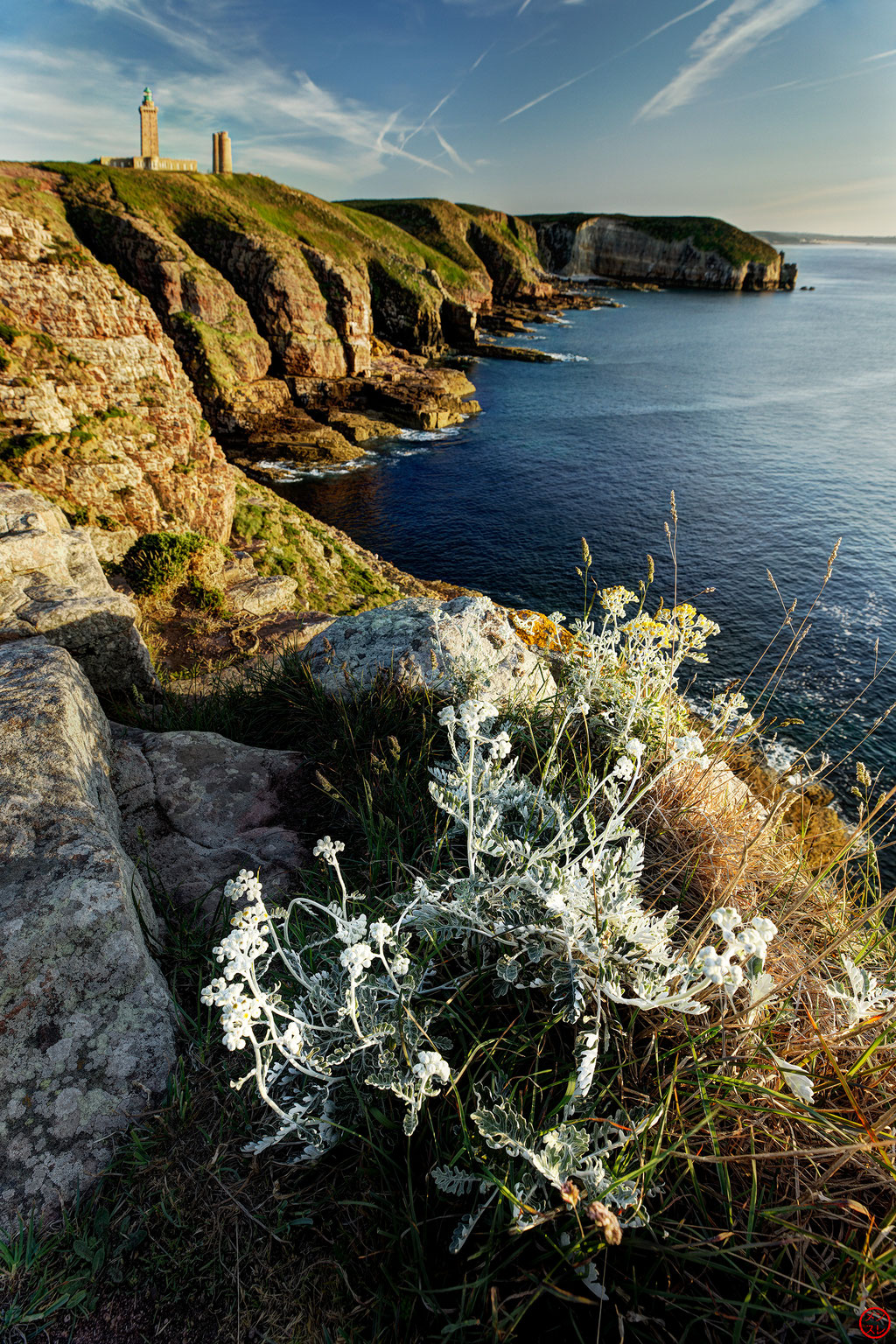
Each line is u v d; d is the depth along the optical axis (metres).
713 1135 1.87
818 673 20.86
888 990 2.36
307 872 3.30
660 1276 1.78
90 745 3.60
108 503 16.39
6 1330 1.84
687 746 2.56
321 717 4.69
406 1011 2.14
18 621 5.90
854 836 2.86
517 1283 1.78
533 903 2.52
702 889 2.96
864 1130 1.81
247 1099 2.35
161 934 3.06
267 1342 1.80
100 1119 2.28
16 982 2.40
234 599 14.55
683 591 27.19
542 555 31.36
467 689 4.25
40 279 15.78
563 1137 1.79
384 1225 1.97
